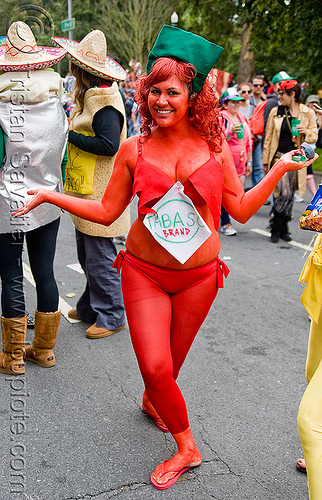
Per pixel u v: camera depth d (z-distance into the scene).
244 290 4.93
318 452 1.86
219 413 2.89
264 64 15.50
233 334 3.95
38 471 2.39
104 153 3.31
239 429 2.75
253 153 8.52
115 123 3.28
